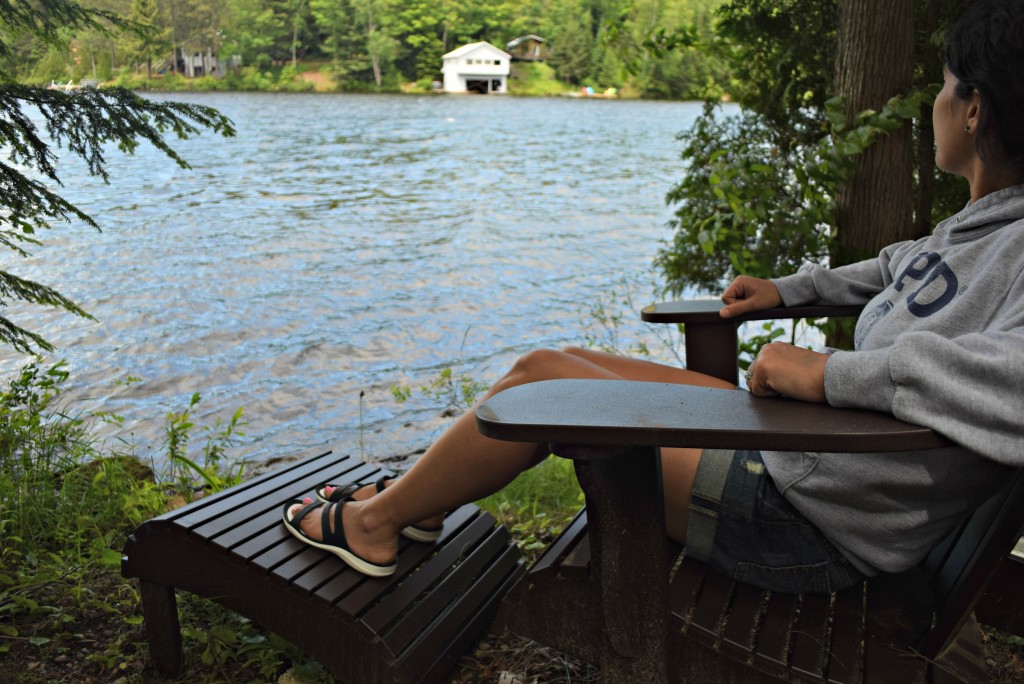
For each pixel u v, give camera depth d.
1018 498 1.14
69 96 3.00
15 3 3.16
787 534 1.37
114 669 1.93
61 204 3.06
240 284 10.78
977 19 1.32
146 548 1.81
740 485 1.40
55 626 2.09
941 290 1.41
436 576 1.87
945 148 1.45
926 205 4.73
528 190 22.47
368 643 1.64
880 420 1.07
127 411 5.75
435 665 1.75
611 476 1.17
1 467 3.02
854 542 1.33
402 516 1.71
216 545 1.74
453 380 6.66
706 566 1.46
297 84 86.94
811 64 5.37
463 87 94.94
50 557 2.50
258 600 1.73
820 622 1.34
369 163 30.03
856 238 4.35
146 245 13.57
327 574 1.74
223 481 3.38
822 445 1.00
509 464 1.58
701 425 1.02
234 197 20.69
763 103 5.55
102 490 3.00
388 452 4.98
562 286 10.74
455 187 23.20
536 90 96.44
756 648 1.27
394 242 14.56
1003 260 1.32
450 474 1.62
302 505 1.88
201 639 1.96
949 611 1.23
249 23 84.00
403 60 95.75
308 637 1.70
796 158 5.16
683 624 1.29
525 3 99.31
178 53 76.44
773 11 5.32
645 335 7.86
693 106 77.81
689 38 5.54
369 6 91.75
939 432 1.04
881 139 4.21
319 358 7.39
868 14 4.13
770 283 1.88
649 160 31.42
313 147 36.28
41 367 6.41
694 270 6.12
